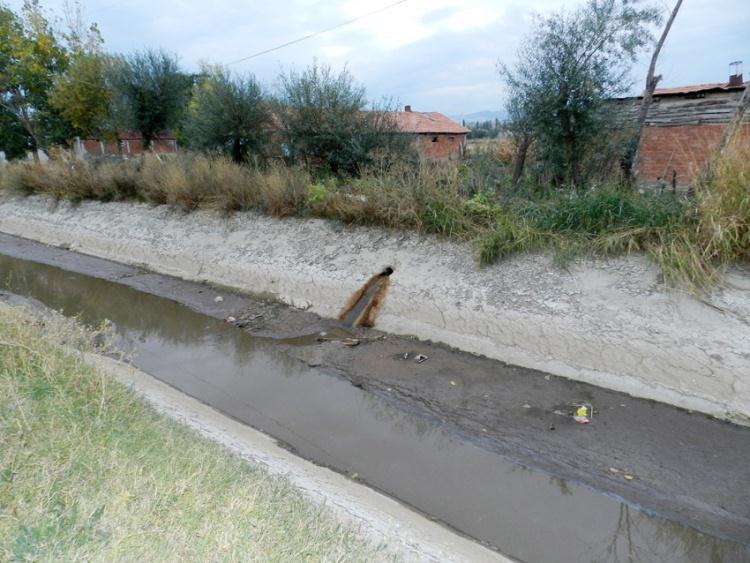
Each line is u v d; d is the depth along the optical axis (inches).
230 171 421.4
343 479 163.0
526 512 151.6
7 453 103.0
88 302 350.9
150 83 613.3
